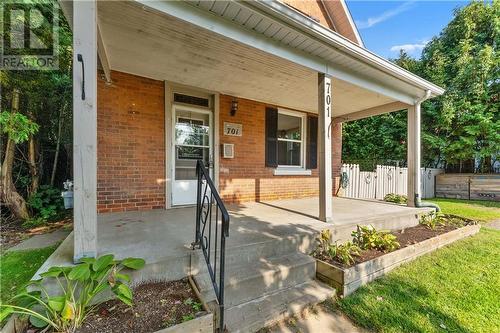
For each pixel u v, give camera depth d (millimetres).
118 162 3961
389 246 3164
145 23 2652
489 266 3152
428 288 2617
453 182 9703
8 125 3775
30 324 1557
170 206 4395
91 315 1660
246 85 4605
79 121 1840
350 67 3811
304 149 6625
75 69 1824
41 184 5344
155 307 1766
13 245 3328
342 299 2395
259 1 2402
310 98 5449
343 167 7488
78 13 1830
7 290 2160
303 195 6457
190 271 2205
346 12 5820
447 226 4586
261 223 3471
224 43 3109
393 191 8289
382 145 12164
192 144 4766
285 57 3139
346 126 13414
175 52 3338
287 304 2186
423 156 10867
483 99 9289
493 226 5246
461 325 2049
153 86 4262
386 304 2328
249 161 5465
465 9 9836
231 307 2047
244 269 2387
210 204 2145
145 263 2000
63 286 1755
